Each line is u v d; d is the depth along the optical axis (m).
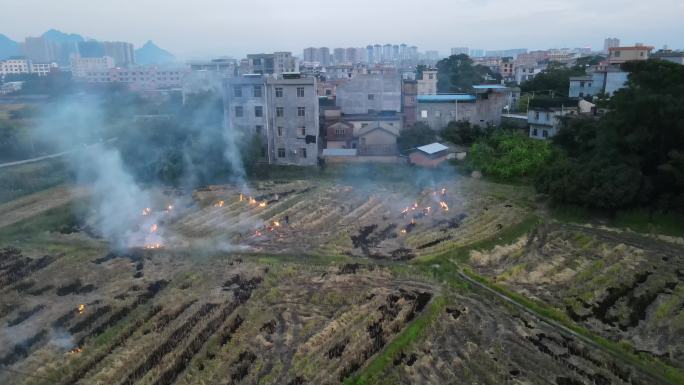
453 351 22.47
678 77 37.97
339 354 22.09
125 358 22.16
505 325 24.41
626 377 20.56
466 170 52.00
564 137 52.09
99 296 27.95
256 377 20.77
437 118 67.25
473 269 30.45
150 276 30.33
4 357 22.48
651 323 24.48
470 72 108.19
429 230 37.00
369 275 29.66
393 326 24.06
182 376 20.97
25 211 43.34
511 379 20.52
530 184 47.00
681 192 37.06
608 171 37.31
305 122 55.34
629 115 38.34
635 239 34.59
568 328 23.98
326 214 41.19
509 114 73.69
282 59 111.75
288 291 28.00
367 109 72.62
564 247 33.62
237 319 25.17
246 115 57.16
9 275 30.78
